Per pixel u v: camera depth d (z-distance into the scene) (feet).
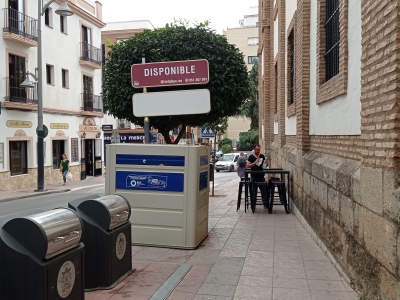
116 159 22.00
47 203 49.67
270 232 24.99
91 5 95.20
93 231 14.88
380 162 11.73
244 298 14.19
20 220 10.46
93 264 14.90
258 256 19.51
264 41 59.88
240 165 59.11
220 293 14.70
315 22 23.86
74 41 87.61
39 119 62.85
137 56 33.40
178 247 21.04
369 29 12.98
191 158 21.08
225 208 35.86
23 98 67.92
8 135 65.67
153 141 115.03
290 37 36.68
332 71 20.97
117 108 34.45
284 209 34.78
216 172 121.49
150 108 24.39
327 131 20.67
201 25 34.81
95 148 99.71
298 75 28.19
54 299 10.71
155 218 21.48
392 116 10.86
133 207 21.80
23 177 69.26
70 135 86.12
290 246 21.36
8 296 10.35
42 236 10.27
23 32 67.67
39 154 62.90
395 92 10.74
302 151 26.66
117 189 22.04
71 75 86.53
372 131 12.57
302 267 17.62
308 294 14.40
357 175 14.33
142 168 21.67
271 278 16.24
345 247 15.76
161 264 18.22
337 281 15.72
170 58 33.68
